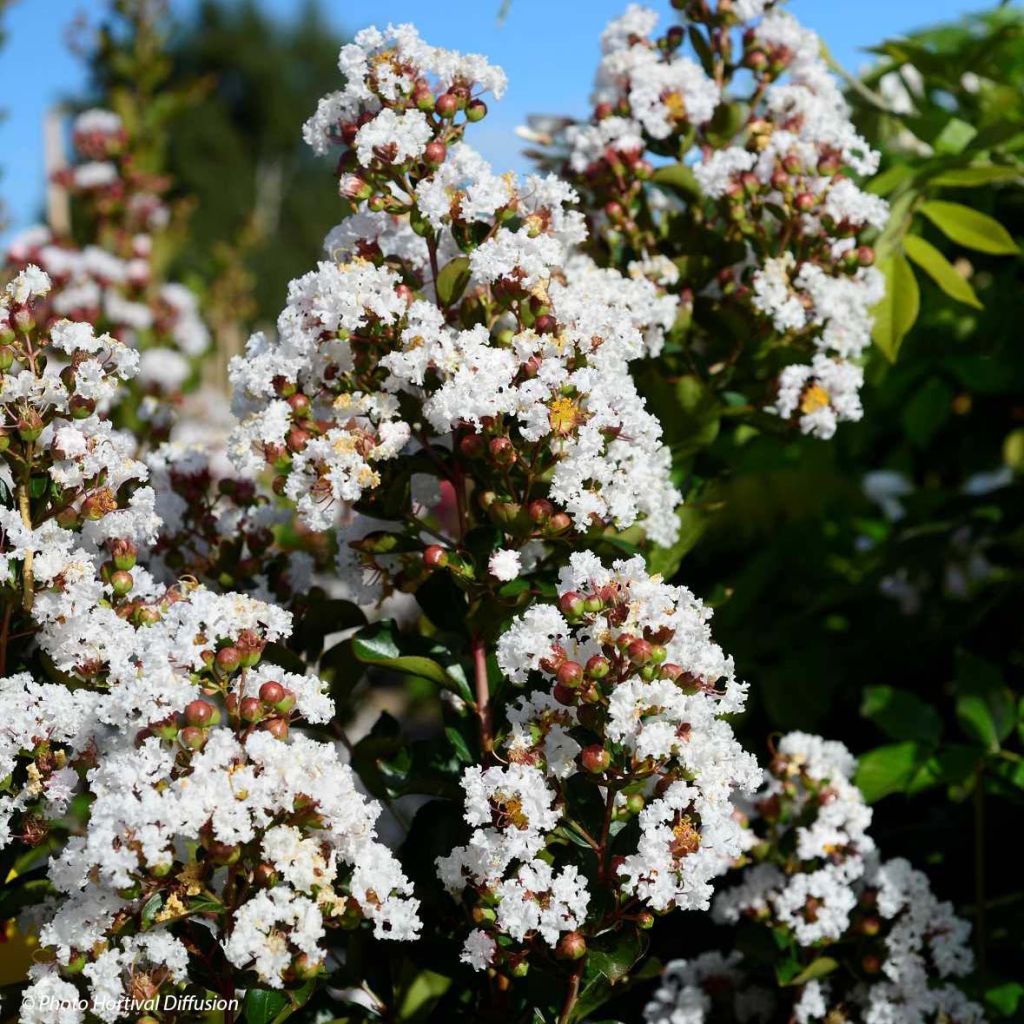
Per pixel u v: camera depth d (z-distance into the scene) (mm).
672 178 685
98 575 566
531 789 505
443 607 600
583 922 520
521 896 501
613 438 566
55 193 1454
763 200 688
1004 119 766
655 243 708
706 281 708
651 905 499
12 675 553
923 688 855
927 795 805
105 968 484
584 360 564
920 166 757
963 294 721
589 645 525
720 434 816
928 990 644
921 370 963
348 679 618
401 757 596
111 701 505
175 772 496
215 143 8391
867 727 853
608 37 714
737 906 644
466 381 539
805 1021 637
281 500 793
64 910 495
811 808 648
